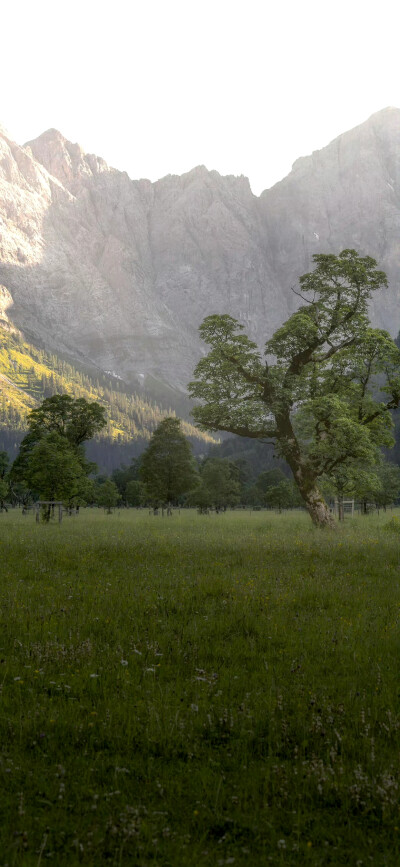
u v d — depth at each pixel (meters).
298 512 87.94
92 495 102.00
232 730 4.50
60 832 3.20
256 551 16.00
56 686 5.34
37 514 41.28
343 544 18.06
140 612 8.28
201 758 4.09
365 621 7.73
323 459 29.33
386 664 5.98
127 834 3.14
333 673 5.75
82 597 9.26
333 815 3.49
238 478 131.88
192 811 3.47
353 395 30.25
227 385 29.91
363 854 3.09
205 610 8.51
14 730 4.32
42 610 8.15
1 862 2.89
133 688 5.23
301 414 29.98
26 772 3.79
